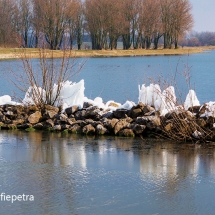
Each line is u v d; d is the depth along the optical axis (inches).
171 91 837.2
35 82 919.7
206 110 776.3
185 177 577.3
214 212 482.6
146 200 510.3
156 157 661.9
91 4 4729.3
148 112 820.0
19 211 483.8
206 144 737.6
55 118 870.4
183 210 486.6
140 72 2469.2
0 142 755.4
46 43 997.2
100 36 4827.8
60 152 690.2
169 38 5132.9
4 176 582.2
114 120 816.9
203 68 2780.5
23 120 887.7
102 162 638.5
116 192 532.7
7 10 4456.2
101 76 2249.0
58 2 3454.7
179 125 767.7
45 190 537.6
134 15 4975.4
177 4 4867.1
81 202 504.7
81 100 912.3
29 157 664.4
